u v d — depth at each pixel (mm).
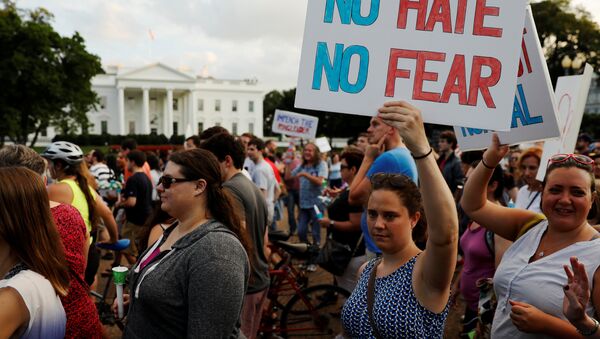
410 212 1873
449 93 1690
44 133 57312
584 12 36125
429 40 1706
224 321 1709
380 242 1874
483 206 2307
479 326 2705
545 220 2111
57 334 1726
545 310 1857
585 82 2883
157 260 1876
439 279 1643
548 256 1930
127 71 67188
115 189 7422
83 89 38062
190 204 1940
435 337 1706
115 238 4121
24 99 34594
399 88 1732
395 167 3115
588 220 2400
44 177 2682
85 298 2273
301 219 7434
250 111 75375
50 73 34594
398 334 1749
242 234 2023
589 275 1777
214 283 1708
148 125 68562
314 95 1802
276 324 4352
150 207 5895
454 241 1569
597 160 3594
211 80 73562
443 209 1521
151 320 1785
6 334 1545
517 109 2143
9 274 1685
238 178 3113
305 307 4289
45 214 1763
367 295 1906
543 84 2035
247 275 1909
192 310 1704
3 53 33406
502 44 1642
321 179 7227
